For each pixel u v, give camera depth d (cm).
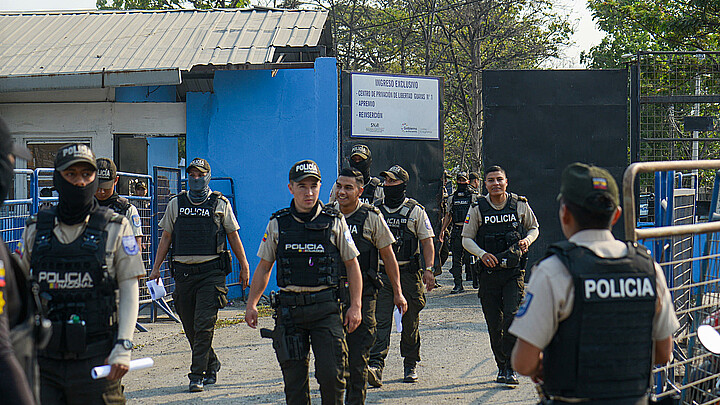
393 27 5400
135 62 1750
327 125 1827
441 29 5512
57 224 552
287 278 721
